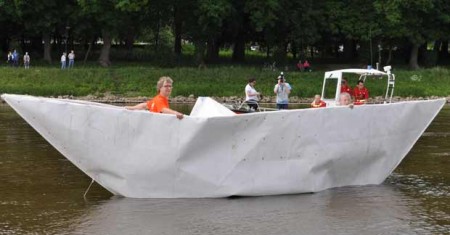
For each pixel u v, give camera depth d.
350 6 57.62
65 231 9.63
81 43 72.31
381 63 62.12
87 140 11.07
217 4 52.03
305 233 9.60
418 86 50.59
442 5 59.03
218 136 11.21
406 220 10.31
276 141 11.50
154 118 11.04
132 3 51.28
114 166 11.23
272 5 53.72
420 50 66.25
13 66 52.38
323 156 11.91
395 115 12.44
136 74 49.16
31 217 10.38
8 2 53.94
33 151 17.08
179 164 11.19
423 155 16.86
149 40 80.44
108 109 11.00
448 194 12.11
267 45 62.94
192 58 57.91
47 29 55.81
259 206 11.01
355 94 18.28
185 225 9.91
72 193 12.02
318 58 68.56
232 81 49.41
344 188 12.43
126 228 9.78
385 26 56.66
